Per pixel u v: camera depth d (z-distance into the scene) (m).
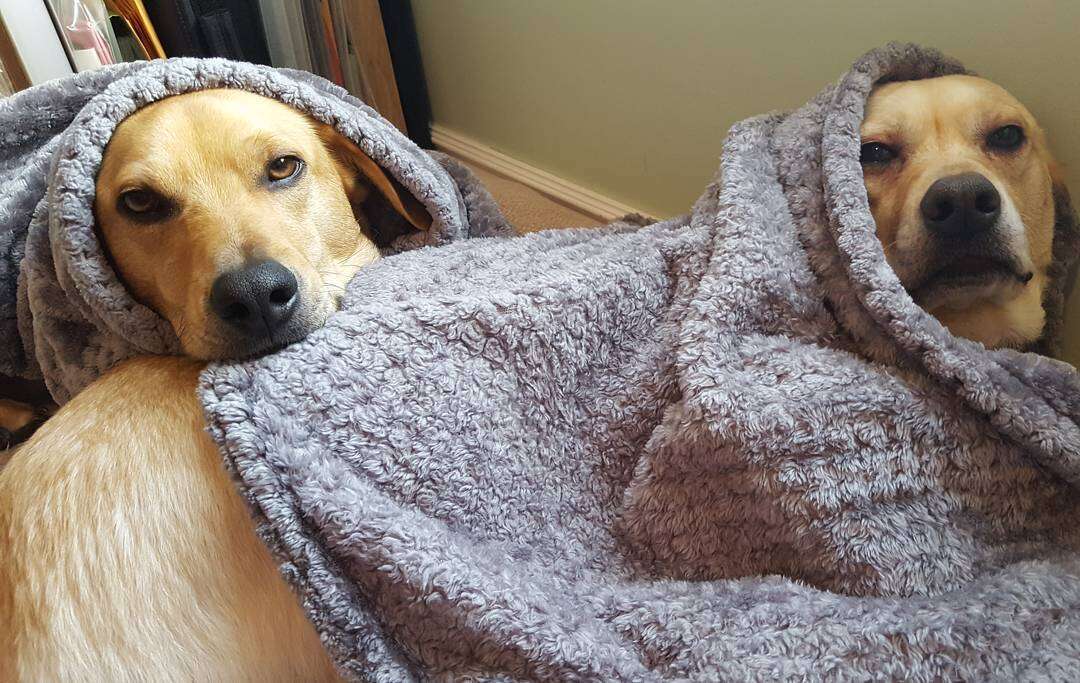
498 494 0.85
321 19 2.01
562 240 1.10
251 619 0.79
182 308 0.95
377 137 1.14
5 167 1.19
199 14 1.83
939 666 0.67
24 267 1.06
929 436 0.76
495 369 0.85
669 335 0.88
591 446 0.89
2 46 1.62
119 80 1.04
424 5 2.07
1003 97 0.93
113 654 0.75
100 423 0.84
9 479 0.82
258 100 1.08
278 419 0.76
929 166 0.90
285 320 0.92
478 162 2.11
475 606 0.74
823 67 1.22
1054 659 0.65
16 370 1.21
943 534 0.75
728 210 0.90
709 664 0.73
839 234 0.85
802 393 0.78
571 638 0.74
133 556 0.77
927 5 1.06
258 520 0.74
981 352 0.78
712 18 1.34
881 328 0.83
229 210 0.98
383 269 1.07
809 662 0.70
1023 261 0.90
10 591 0.76
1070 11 0.93
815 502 0.76
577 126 1.76
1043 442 0.72
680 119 1.50
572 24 1.63
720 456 0.80
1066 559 0.74
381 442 0.80
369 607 0.76
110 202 0.98
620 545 0.89
